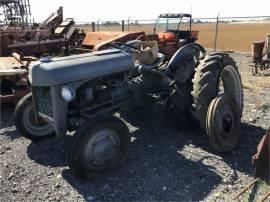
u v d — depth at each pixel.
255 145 4.75
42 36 10.84
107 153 3.99
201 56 5.09
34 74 3.98
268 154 3.70
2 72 6.43
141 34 10.02
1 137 5.37
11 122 6.08
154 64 5.18
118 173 4.10
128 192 3.74
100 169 4.01
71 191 3.79
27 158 4.61
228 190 3.72
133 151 4.64
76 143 3.77
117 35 9.79
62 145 4.95
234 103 4.56
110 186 3.86
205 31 34.25
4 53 9.70
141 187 3.82
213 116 4.30
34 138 5.03
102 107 4.43
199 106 4.44
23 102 4.90
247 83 8.51
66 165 4.37
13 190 3.83
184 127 5.22
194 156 4.49
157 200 3.59
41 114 4.26
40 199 3.67
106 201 3.60
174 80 5.02
